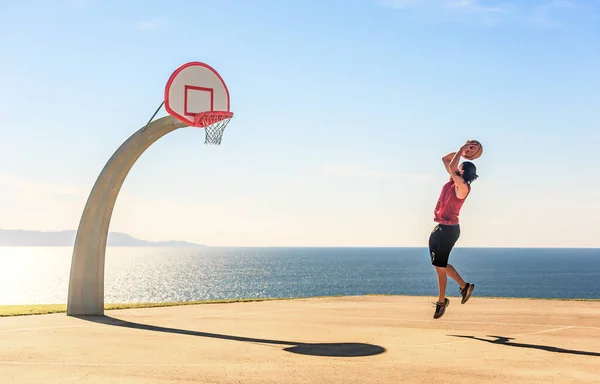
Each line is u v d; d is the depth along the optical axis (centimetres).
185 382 542
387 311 1184
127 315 1118
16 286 9294
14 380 546
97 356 670
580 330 909
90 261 1138
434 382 548
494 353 701
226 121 1206
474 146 818
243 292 7788
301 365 623
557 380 559
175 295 7388
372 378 562
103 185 1150
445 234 825
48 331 877
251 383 539
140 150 1155
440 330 904
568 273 13862
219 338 815
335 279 10894
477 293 7925
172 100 1135
